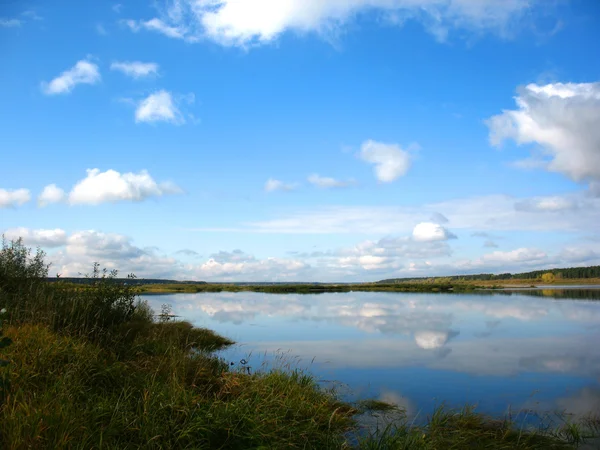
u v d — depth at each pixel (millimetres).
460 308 39469
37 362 7805
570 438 7867
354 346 18281
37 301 11422
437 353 16672
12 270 14156
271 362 14523
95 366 8484
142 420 6621
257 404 8023
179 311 38062
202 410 7160
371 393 10930
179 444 6238
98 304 13352
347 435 7848
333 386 11344
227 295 77750
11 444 5098
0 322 6598
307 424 7711
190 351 12898
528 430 8258
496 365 14406
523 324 26453
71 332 10641
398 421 8703
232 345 18219
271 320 29797
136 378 8508
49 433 5535
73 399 6660
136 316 17172
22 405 5902
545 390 11305
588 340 19953
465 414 8859
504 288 100875
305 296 71438
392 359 15406
